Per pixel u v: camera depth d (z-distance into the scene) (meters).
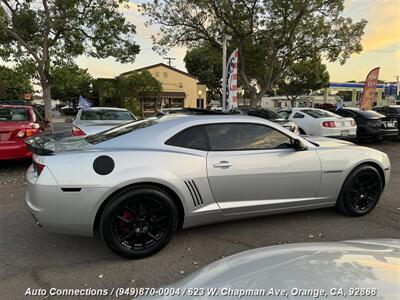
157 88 33.94
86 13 13.86
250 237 3.86
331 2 17.64
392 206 4.95
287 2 16.73
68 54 15.00
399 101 43.66
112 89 35.59
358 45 19.23
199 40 19.98
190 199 3.52
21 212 4.70
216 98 58.44
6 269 3.14
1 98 39.53
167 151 3.48
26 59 14.27
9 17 13.41
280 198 3.98
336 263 1.68
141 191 3.28
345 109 12.35
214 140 3.73
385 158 4.65
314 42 19.17
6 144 6.83
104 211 3.20
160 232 3.44
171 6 18.44
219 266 1.86
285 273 1.61
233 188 3.71
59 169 3.15
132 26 15.00
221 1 17.39
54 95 54.88
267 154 3.87
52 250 3.54
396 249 1.92
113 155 3.30
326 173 4.18
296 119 11.39
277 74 20.47
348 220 4.37
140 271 3.12
